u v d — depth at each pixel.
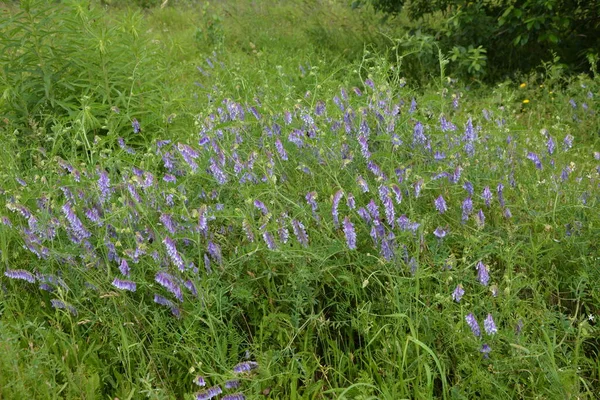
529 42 6.93
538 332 2.60
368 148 3.32
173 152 3.59
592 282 2.79
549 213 3.11
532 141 4.31
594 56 5.91
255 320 2.74
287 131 3.49
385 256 2.68
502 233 3.06
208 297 2.62
